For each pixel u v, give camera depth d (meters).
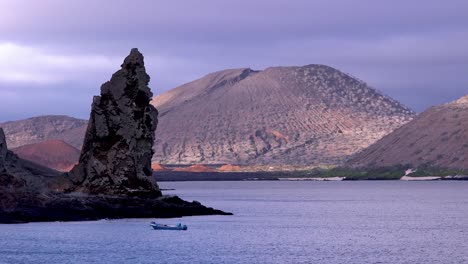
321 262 121.81
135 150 176.50
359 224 188.25
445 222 195.12
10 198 158.38
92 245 133.75
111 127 176.62
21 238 139.00
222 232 159.62
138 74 178.75
